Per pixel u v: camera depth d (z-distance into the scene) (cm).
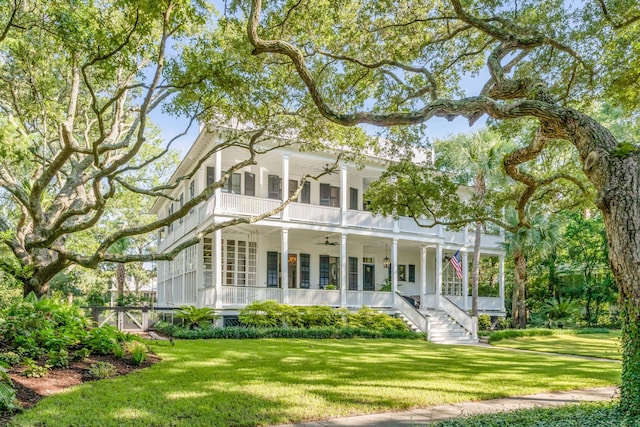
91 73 1319
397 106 1200
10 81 1190
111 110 1784
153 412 630
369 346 1495
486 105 729
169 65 970
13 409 605
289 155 1989
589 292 2939
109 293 3703
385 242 2381
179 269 2439
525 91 779
